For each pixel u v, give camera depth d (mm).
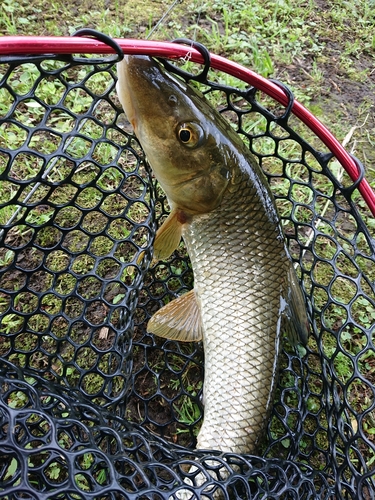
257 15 585
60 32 517
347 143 494
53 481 258
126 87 262
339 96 534
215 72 481
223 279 306
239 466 236
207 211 300
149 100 263
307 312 316
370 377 352
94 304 346
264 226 297
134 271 343
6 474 243
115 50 203
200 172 285
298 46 568
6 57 181
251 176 293
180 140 274
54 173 397
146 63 261
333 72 556
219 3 583
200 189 291
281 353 301
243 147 296
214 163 284
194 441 299
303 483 238
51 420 162
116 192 286
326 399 285
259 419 290
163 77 265
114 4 562
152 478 217
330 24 608
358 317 377
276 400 320
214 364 302
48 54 189
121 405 273
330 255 405
